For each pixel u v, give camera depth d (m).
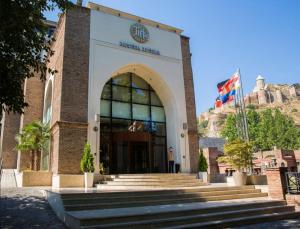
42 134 19.41
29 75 8.68
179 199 10.86
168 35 22.53
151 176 16.22
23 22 7.71
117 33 20.08
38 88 24.61
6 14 7.21
